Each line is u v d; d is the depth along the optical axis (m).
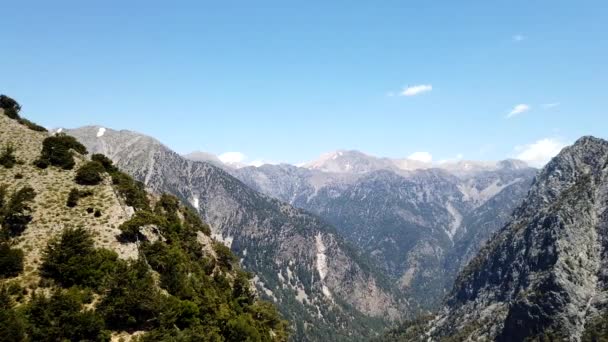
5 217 87.44
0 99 130.25
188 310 82.81
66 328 68.19
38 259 82.19
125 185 116.56
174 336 75.81
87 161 112.88
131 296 76.06
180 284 89.62
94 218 93.94
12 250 80.19
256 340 97.06
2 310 66.94
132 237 92.94
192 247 116.50
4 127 116.25
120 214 97.19
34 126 125.12
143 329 76.12
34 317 68.50
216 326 88.62
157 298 79.00
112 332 73.56
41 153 109.94
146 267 86.19
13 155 107.12
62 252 80.88
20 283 76.75
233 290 121.25
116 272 80.81
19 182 99.31
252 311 118.88
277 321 126.88
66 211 94.00
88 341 69.06
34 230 88.06
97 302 76.31
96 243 88.12
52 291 76.75
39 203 94.19
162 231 106.81
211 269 117.88
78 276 78.75
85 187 102.19
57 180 102.25
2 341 63.81
